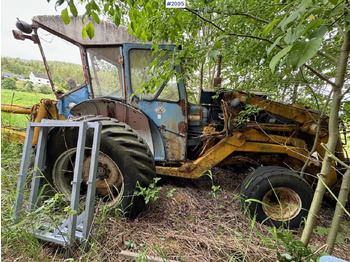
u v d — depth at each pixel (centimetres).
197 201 184
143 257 106
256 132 192
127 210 146
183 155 201
